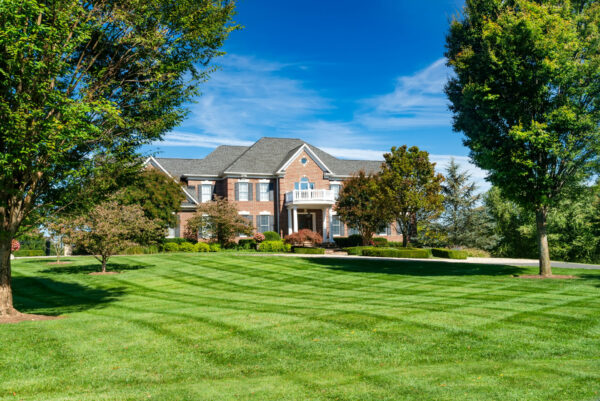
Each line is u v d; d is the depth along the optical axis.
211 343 9.51
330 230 42.81
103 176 12.74
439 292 16.22
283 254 33.72
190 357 8.59
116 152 12.87
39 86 10.09
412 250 31.41
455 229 43.97
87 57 12.74
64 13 10.28
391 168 32.38
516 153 18.56
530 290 15.95
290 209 41.84
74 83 11.90
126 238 25.28
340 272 23.83
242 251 36.78
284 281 21.58
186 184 42.34
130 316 12.55
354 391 6.65
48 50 10.12
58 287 20.02
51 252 40.62
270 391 6.71
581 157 18.70
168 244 36.31
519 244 43.62
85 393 6.70
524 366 7.80
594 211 39.62
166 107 13.53
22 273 23.88
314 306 13.83
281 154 46.34
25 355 8.60
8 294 12.42
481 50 20.56
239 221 38.19
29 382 7.18
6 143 10.04
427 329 10.40
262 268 25.89
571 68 17.42
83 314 13.15
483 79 19.89
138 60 13.01
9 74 10.12
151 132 13.18
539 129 17.56
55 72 10.51
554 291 15.57
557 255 40.88
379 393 6.54
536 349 8.86
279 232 42.41
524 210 21.86
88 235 23.69
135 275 23.73
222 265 27.25
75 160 12.69
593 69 17.55
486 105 19.44
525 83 18.53
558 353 8.60
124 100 13.10
